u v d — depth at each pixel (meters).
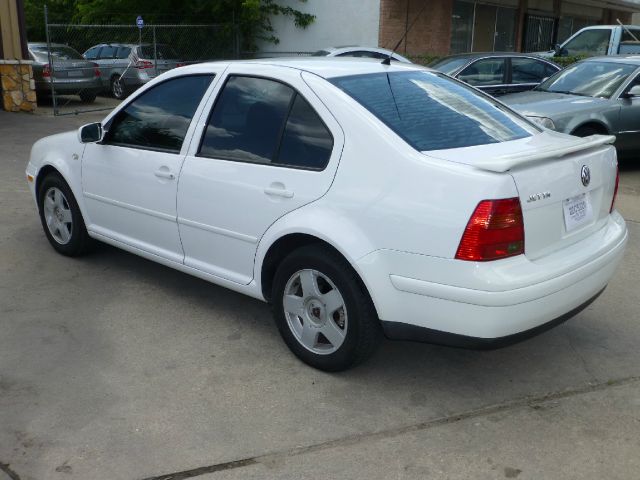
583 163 3.57
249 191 3.89
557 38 23.64
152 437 3.19
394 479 2.92
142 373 3.79
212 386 3.66
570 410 3.48
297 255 3.71
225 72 4.26
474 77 11.97
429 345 4.22
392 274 3.32
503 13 20.81
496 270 3.11
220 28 19.95
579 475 2.96
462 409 3.48
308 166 3.67
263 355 4.02
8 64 14.78
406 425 3.33
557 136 4.12
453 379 3.79
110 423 3.29
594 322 4.57
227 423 3.32
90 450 3.08
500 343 3.23
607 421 3.38
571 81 9.66
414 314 3.31
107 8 21.81
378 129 3.47
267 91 4.00
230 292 4.98
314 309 3.76
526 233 3.21
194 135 4.30
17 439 3.15
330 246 3.58
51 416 3.34
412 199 3.25
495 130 3.86
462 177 3.14
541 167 3.30
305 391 3.63
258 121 3.99
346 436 3.23
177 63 18.80
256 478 2.91
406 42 17.30
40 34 28.39
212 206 4.12
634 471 2.99
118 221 4.93
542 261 3.30
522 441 3.20
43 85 16.34
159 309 4.66
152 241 4.70
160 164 4.45
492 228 3.08
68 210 5.45
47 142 5.59
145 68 18.05
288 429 3.28
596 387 3.72
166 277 5.24
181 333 4.30
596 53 15.12
